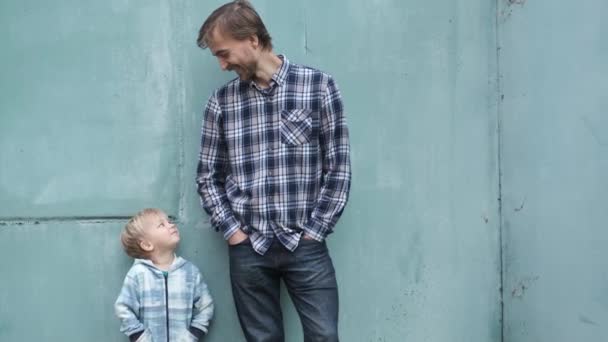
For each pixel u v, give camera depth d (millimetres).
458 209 2953
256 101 2482
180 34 2779
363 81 2895
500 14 2973
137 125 2754
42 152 2711
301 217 2453
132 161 2748
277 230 2443
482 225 2967
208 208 2533
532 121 2779
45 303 2705
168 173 2764
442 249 2941
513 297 2912
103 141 2738
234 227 2488
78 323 2717
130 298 2525
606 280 2383
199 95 2781
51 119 2717
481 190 2967
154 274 2562
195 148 2775
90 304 2723
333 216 2412
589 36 2457
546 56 2688
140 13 2764
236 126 2510
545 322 2717
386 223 2902
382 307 2896
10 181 2697
